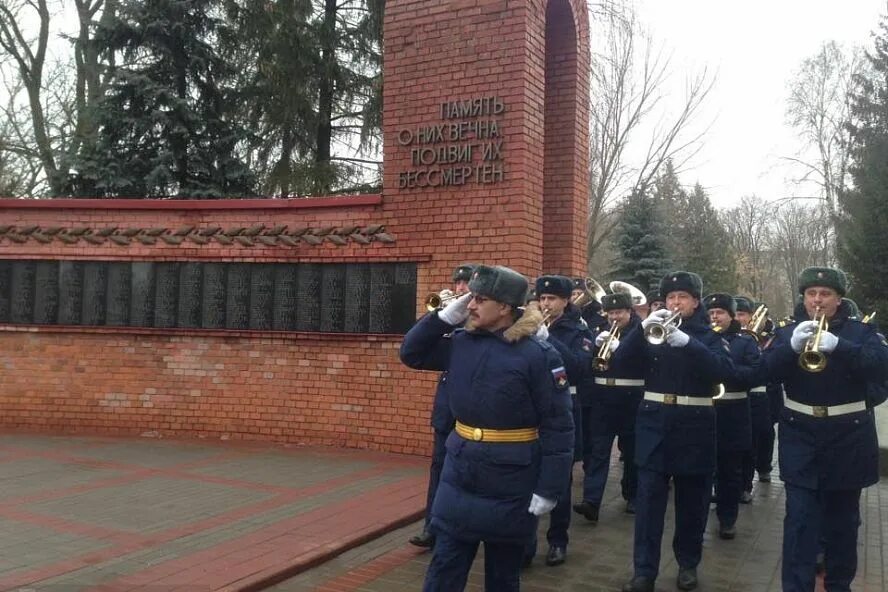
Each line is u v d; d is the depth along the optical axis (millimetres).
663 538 6391
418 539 5648
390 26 9094
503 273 3678
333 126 17469
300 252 9312
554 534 5613
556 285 5812
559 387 3619
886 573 5680
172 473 7668
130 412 9758
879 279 23953
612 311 6473
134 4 14281
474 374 3631
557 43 10250
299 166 15969
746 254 54562
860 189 27562
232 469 7898
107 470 7746
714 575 5500
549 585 5129
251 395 9469
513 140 8398
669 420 5090
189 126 14594
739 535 6645
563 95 10195
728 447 6477
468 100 8633
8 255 9945
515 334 3629
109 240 9828
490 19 8562
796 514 4602
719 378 5008
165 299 9734
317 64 16156
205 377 9617
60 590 4445
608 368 5949
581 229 10312
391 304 8961
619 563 5625
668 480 5180
